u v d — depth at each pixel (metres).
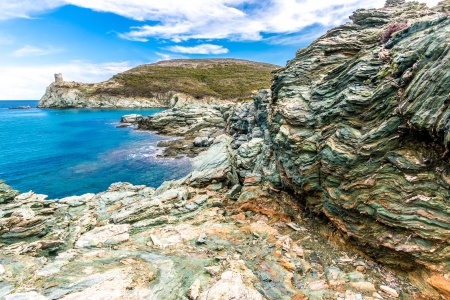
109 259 14.71
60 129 87.12
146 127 86.31
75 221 22.94
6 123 100.50
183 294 11.67
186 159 51.88
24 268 13.77
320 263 15.15
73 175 43.03
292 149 19.09
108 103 166.00
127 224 21.25
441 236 11.35
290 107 20.86
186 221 22.94
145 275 12.66
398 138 13.23
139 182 40.62
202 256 15.60
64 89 173.38
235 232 19.78
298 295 12.26
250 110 61.25
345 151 15.01
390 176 13.34
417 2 28.27
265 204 23.11
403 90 13.23
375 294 12.18
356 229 15.00
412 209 12.25
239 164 32.56
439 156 11.78
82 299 10.25
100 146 62.88
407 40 15.08
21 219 19.06
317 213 18.91
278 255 15.91
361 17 26.27
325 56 23.86
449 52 11.31
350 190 14.92
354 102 15.12
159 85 176.50
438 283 11.36
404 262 12.98
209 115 84.06
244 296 11.03
